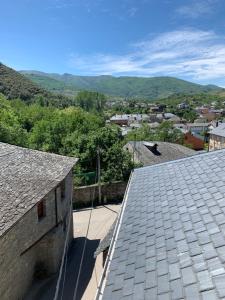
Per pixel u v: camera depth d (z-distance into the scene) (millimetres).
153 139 68688
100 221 25188
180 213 7781
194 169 11016
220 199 7484
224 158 10664
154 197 9938
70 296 15312
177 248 6070
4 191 13875
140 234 7609
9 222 11969
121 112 173000
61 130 44281
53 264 17016
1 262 12383
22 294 14797
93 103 155250
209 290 4383
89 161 32312
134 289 5340
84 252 20031
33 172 16766
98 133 33156
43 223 16484
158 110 188500
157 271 5574
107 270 6609
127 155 32344
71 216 21312
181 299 4484
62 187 19469
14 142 36812
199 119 138500
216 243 5570
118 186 29641
